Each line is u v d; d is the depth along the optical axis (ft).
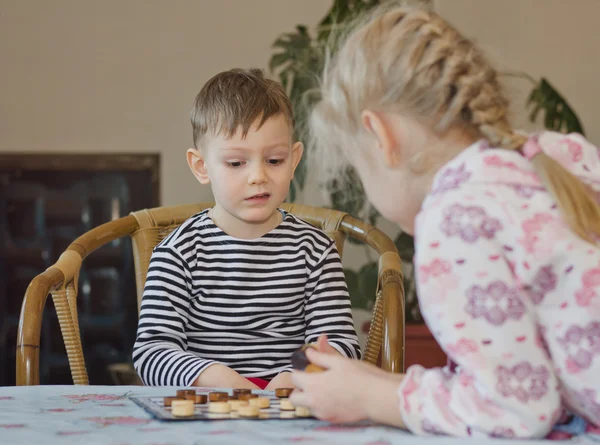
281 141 4.78
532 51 13.11
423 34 2.72
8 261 13.03
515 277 2.40
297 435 2.35
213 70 13.16
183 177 13.12
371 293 11.87
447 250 2.43
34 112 13.05
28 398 3.19
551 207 2.42
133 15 13.16
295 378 2.64
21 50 13.06
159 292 4.85
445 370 2.70
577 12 13.10
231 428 2.48
